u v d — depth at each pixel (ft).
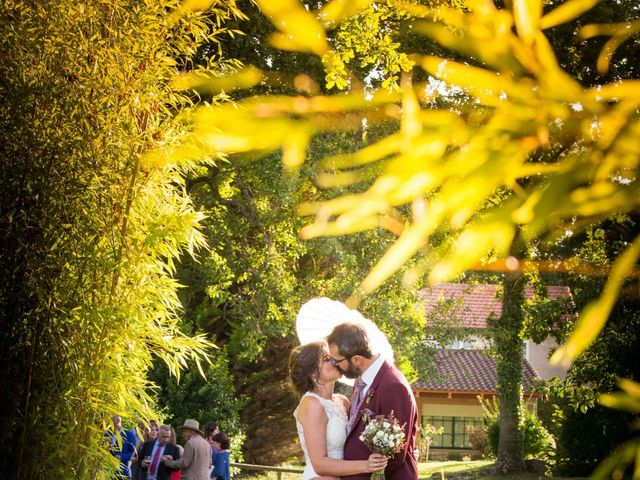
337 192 36.47
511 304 60.39
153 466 33.14
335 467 12.44
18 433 14.12
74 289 14.25
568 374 34.73
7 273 14.01
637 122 1.61
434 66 1.69
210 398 53.88
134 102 14.10
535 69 1.66
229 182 45.98
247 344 50.31
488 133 1.64
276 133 1.59
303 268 54.44
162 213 15.17
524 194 1.64
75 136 14.06
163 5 14.11
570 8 1.66
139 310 14.80
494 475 62.23
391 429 12.10
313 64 32.09
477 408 93.09
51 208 14.15
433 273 1.60
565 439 51.52
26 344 14.16
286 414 63.05
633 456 1.72
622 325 30.35
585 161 1.63
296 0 1.56
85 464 14.51
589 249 18.60
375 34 26.02
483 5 1.71
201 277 55.62
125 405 15.21
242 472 62.90
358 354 12.89
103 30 14.32
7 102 13.91
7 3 14.12
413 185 1.61
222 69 14.30
